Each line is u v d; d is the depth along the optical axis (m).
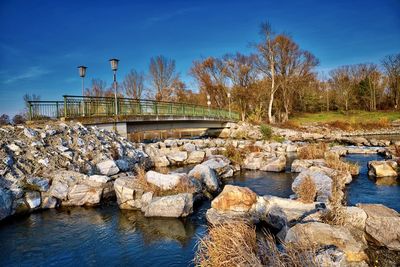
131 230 8.45
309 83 62.75
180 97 61.19
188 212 9.49
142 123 23.70
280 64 48.56
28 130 13.69
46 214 9.77
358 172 15.03
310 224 6.14
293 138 36.75
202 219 9.13
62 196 10.58
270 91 52.03
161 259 6.78
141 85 59.66
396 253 6.20
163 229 8.47
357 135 42.38
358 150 22.39
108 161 13.40
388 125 48.72
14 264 6.70
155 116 24.16
